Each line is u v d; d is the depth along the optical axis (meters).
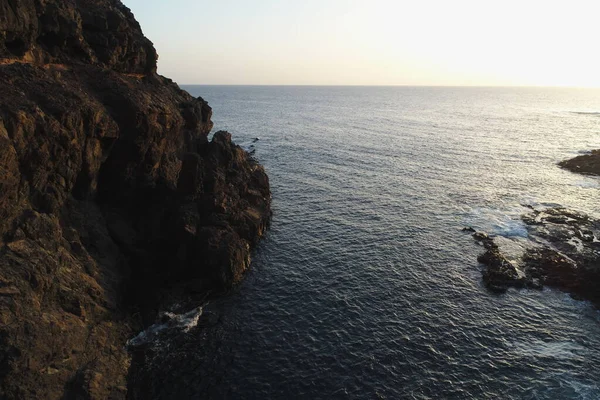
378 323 33.28
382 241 48.19
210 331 32.16
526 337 31.91
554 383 27.09
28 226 27.12
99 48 44.62
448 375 27.83
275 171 78.94
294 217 55.34
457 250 46.38
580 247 46.44
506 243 48.34
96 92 38.44
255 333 32.06
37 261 25.73
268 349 30.28
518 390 26.55
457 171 81.44
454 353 29.94
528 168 85.44
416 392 26.36
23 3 34.59
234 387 26.69
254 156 91.25
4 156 25.58
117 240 37.00
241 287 38.34
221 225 42.31
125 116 37.19
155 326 32.41
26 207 28.31
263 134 123.75
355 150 99.31
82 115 33.06
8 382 20.38
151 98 41.91
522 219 55.75
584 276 39.06
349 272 41.12
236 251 39.50
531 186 72.31
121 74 45.31
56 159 31.12
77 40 40.94
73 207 34.12
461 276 40.88
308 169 80.56
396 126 146.38
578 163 87.12
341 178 74.19
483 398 25.92
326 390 26.55
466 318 34.16
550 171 83.44
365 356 29.53
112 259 35.00
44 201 30.09
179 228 38.69
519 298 37.22
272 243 47.41
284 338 31.50
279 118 169.88
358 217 55.50
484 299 37.00
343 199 62.75
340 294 37.31
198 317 33.84
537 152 102.44
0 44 33.25
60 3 39.78
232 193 50.19
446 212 58.25
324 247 46.47
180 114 46.88
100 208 37.97
